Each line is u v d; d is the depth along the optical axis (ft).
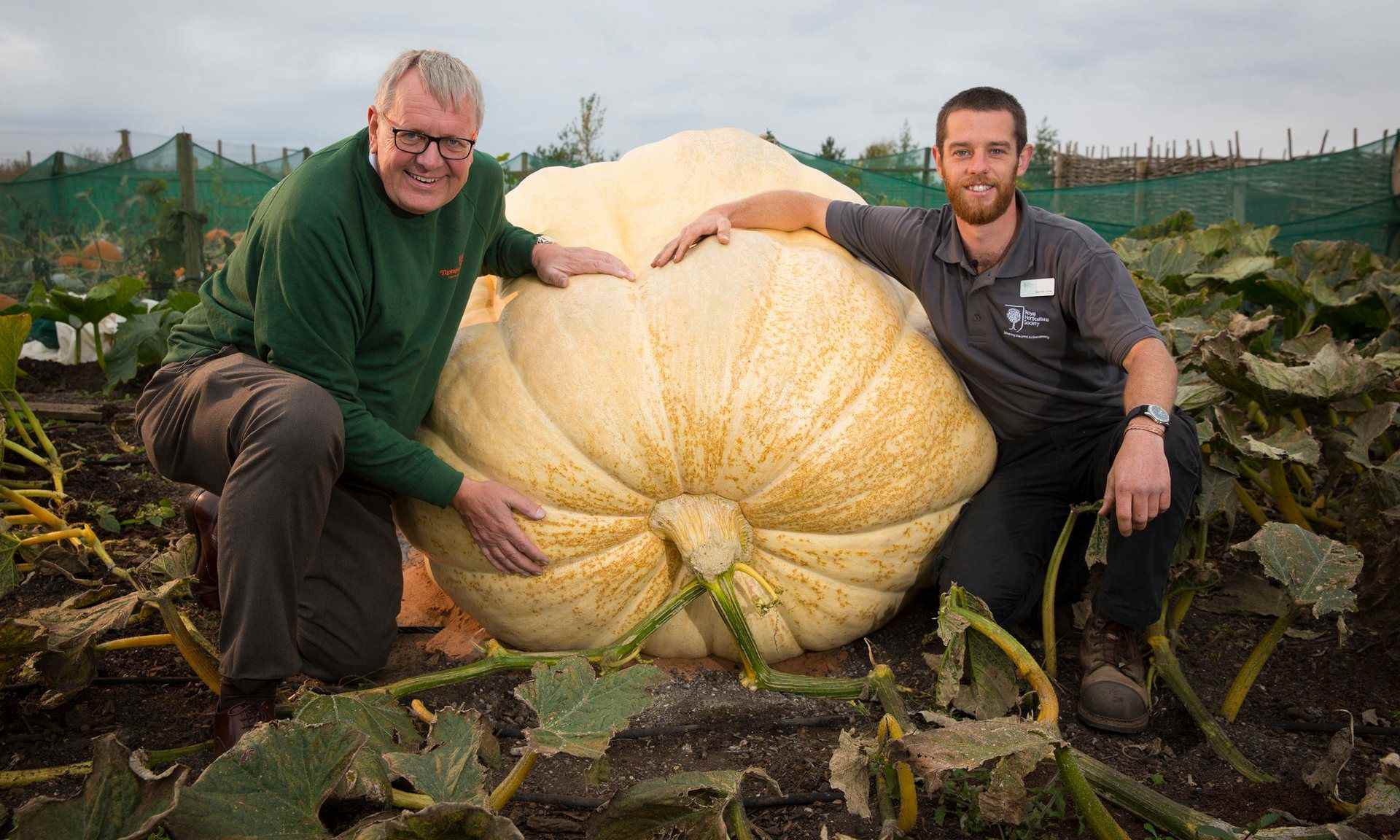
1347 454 9.96
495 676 9.11
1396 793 6.36
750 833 6.44
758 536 8.80
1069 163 42.75
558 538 8.56
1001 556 9.18
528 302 9.18
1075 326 9.22
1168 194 32.55
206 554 9.20
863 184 36.29
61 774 7.31
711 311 8.59
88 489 14.43
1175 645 9.28
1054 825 7.04
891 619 9.91
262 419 7.46
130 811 5.51
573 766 7.82
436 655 9.70
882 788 6.91
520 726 8.41
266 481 7.38
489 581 8.91
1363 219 27.61
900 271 9.65
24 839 5.36
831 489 8.46
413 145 7.85
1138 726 8.21
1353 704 8.66
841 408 8.52
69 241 36.11
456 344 9.34
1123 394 9.48
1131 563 8.23
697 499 8.59
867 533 8.84
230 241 33.32
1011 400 9.45
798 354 8.48
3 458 13.07
